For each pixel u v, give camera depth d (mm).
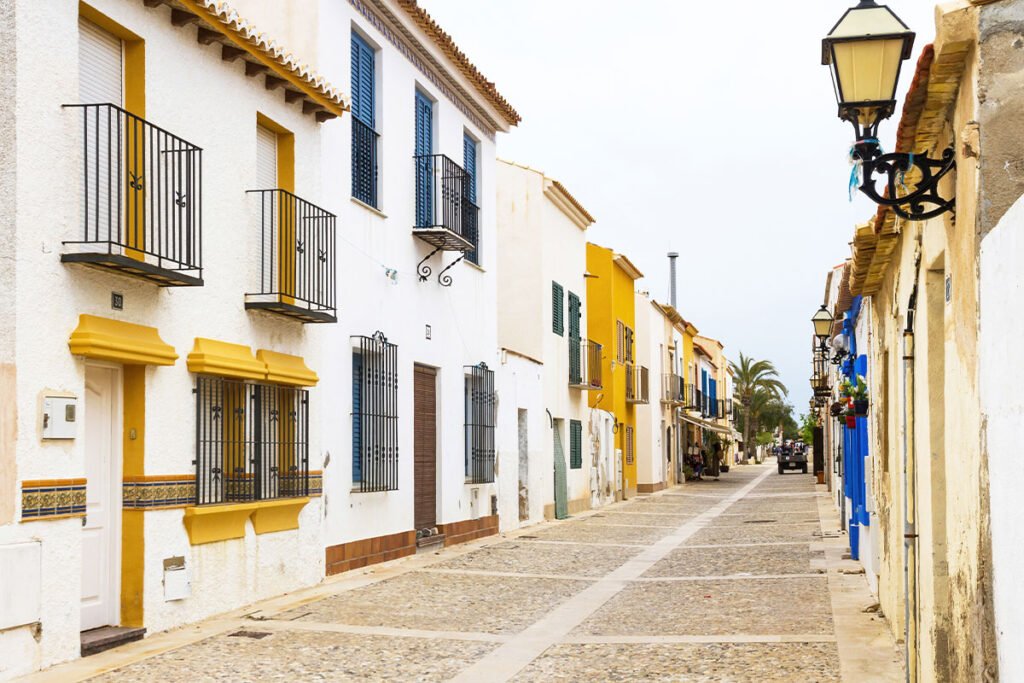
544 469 26734
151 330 10070
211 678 8203
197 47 11102
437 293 18688
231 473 11477
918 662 7625
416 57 17844
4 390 8086
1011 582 4207
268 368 12125
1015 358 4074
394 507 16453
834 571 14695
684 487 49031
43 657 8375
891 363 9922
